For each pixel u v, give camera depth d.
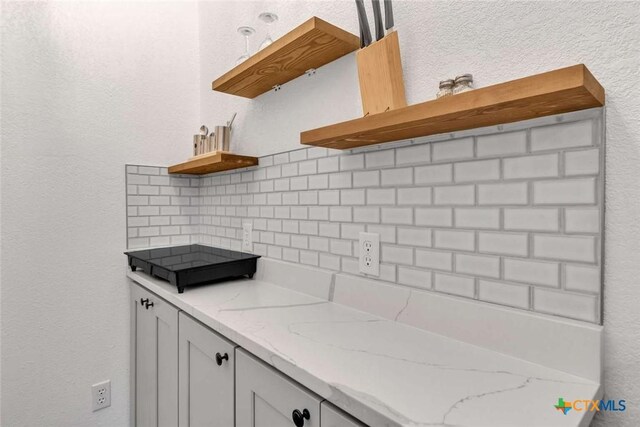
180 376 1.26
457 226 0.88
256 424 0.88
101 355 1.68
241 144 1.67
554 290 0.74
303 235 1.33
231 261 1.45
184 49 1.97
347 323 1.00
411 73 0.98
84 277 1.63
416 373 0.71
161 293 1.37
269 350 0.82
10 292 1.46
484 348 0.82
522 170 0.77
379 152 1.05
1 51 1.44
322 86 1.24
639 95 0.65
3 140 1.44
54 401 1.56
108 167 1.71
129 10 1.78
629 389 0.66
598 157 0.68
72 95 1.61
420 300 0.95
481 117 0.74
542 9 0.76
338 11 1.19
